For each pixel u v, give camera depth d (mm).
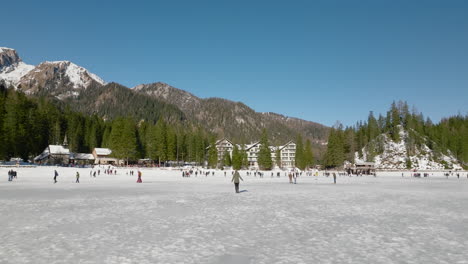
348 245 10516
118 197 26641
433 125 193875
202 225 13969
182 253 9383
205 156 168625
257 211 18469
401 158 167750
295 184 51281
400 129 186875
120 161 136375
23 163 90750
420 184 56031
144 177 75438
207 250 9750
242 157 150500
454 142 172750
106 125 170000
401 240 11289
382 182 63625
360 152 181875
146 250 9711
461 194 32500
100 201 23484
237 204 21875
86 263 8352
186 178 73375
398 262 8625
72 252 9430
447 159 166500
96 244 10430
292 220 15414
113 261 8531
